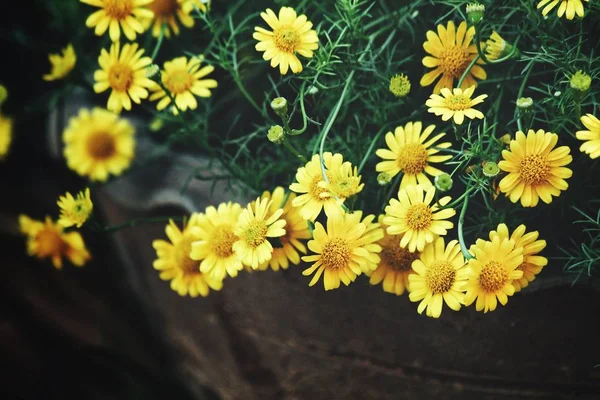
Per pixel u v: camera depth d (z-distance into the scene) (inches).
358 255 14.5
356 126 17.1
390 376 16.9
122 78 15.7
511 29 16.5
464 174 16.3
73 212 15.8
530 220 16.1
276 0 16.4
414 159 15.0
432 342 16.3
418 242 14.4
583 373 15.7
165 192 17.8
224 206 15.3
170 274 16.1
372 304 16.4
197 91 16.0
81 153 18.1
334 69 15.7
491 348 16.0
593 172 15.8
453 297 14.4
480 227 15.8
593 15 15.6
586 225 16.0
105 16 15.8
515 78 15.5
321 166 14.5
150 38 16.9
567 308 15.5
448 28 15.2
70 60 17.2
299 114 17.4
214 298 18.0
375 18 17.0
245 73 17.7
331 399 17.6
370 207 16.4
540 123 16.5
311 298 16.8
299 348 17.4
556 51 15.4
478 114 14.4
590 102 15.1
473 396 16.4
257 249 14.7
